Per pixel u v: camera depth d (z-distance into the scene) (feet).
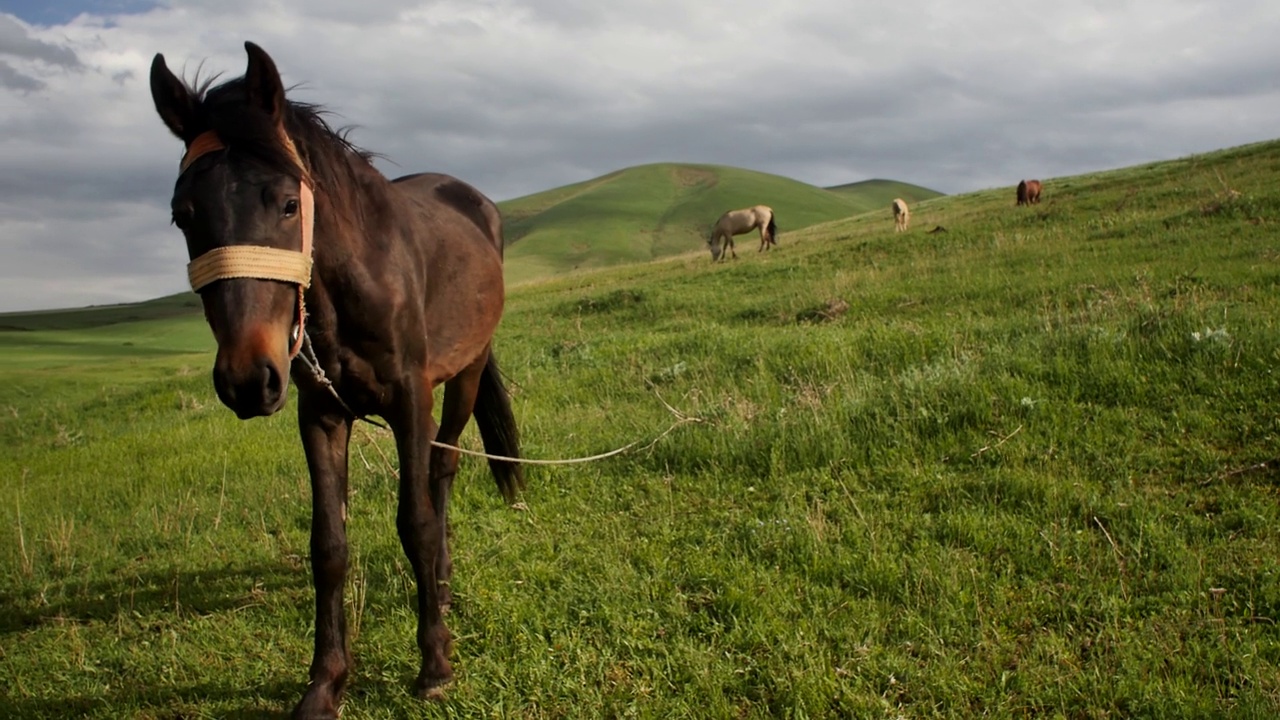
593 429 22.45
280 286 8.82
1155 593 11.66
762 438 18.37
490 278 14.24
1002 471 15.58
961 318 32.01
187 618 14.12
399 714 10.88
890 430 17.90
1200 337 18.95
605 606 12.51
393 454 22.49
